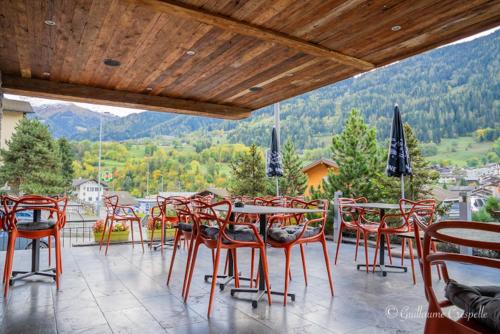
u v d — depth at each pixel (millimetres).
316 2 2977
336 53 4043
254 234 2857
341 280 3561
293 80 5152
